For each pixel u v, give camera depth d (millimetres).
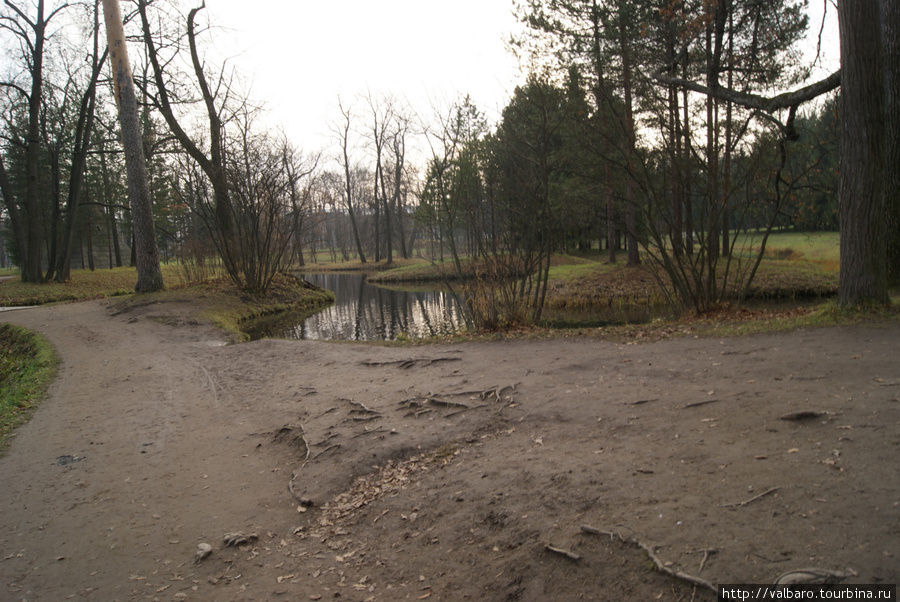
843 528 3008
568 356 8680
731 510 3406
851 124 9188
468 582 3459
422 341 11547
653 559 3068
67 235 28656
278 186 24094
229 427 7312
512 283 12570
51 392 9750
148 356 12555
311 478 5422
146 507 5215
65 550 4535
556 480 4348
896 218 11156
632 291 20797
